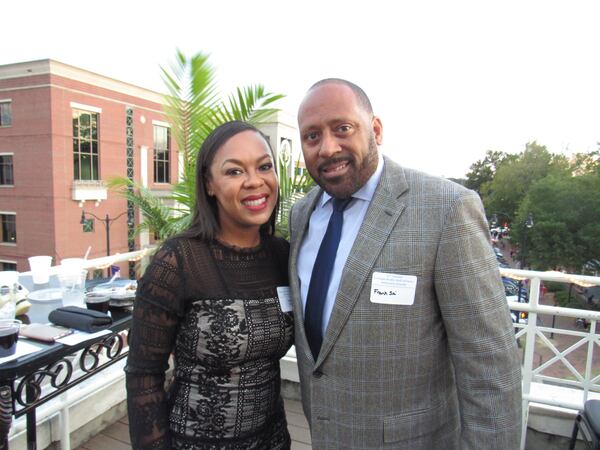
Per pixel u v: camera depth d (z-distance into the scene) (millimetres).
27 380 1292
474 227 1004
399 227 1053
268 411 1206
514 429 968
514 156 52156
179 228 3391
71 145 16516
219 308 1126
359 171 1118
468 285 977
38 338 1357
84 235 17375
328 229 1215
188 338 1125
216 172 1168
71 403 2082
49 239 16391
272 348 1196
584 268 28484
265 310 1191
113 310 1782
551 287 28328
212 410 1117
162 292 1111
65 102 16047
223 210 1233
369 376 1066
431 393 1101
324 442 1152
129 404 1124
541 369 2178
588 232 27609
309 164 1164
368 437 1093
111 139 17953
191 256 1144
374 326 1047
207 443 1110
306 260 1277
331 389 1123
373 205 1103
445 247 997
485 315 973
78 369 2186
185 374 1151
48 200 16172
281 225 3111
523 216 30359
